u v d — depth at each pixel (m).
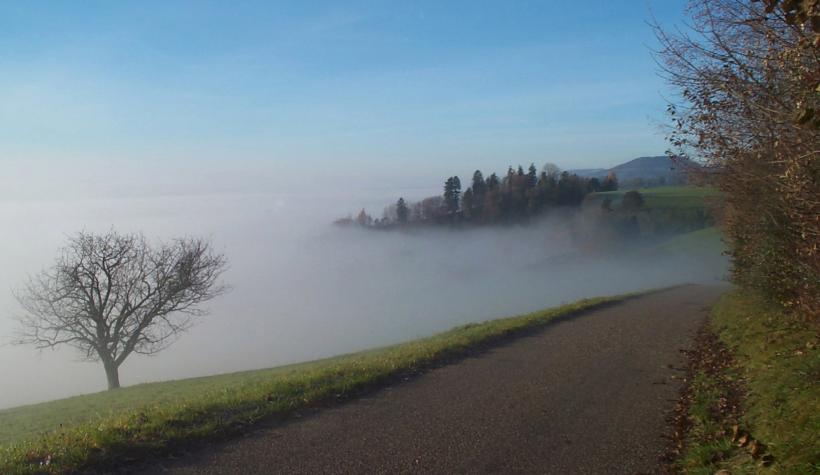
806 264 8.66
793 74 5.15
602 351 12.26
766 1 3.99
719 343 12.97
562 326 16.25
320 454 6.21
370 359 12.08
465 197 106.69
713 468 5.57
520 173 105.81
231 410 7.73
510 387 9.14
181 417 7.29
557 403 8.16
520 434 6.82
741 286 16.72
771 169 8.18
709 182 11.74
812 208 6.57
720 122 7.56
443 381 9.62
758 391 7.61
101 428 6.83
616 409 7.83
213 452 6.33
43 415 14.94
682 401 8.17
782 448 5.42
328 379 9.42
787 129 5.94
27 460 5.91
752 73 6.09
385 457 6.10
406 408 8.00
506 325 15.88
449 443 6.52
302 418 7.59
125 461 6.03
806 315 9.34
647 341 13.53
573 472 5.68
